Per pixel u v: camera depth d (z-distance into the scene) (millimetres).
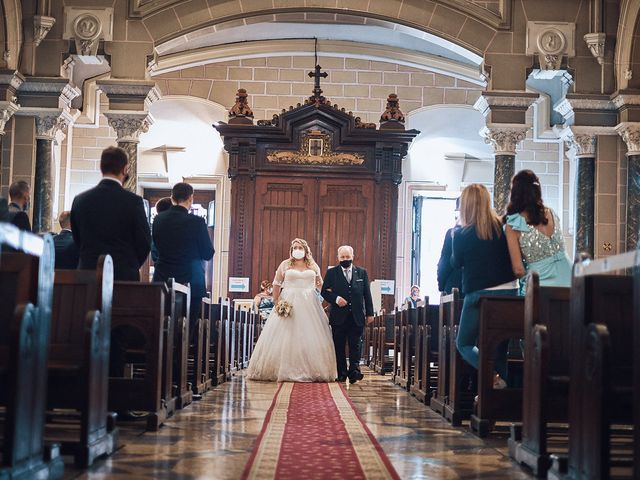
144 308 6676
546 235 7203
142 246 7355
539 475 5078
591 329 4254
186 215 9516
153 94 14656
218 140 20828
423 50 19875
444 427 7258
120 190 7363
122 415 7137
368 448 5922
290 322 12125
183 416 7559
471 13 14594
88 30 14359
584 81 14516
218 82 20344
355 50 19891
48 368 5109
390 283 17906
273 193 18188
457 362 7445
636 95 14094
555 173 20531
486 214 7164
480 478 4996
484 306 6797
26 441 4305
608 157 14523
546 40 14484
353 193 18172
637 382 3824
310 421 7363
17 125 14391
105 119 20172
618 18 14422
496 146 14500
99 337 5348
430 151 21359
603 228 14500
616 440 6496
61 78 14320
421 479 4914
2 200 7570
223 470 5051
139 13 14430
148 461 5309
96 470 4973
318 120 18109
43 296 4477
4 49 14086
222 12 14672
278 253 18125
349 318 12508
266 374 12078
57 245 8656
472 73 19781
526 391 5520
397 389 11234
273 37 19609
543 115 19672
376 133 18016
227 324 12023
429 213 21906
